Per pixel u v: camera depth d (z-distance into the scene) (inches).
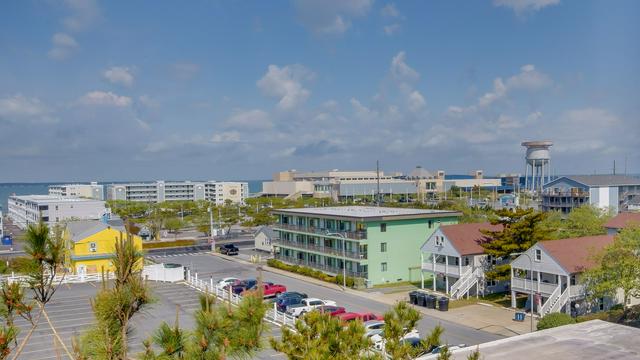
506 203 5590.6
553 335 734.5
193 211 5452.8
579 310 1646.2
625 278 1465.3
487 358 647.1
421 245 2338.8
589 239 1777.8
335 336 531.5
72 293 1909.4
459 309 1792.6
